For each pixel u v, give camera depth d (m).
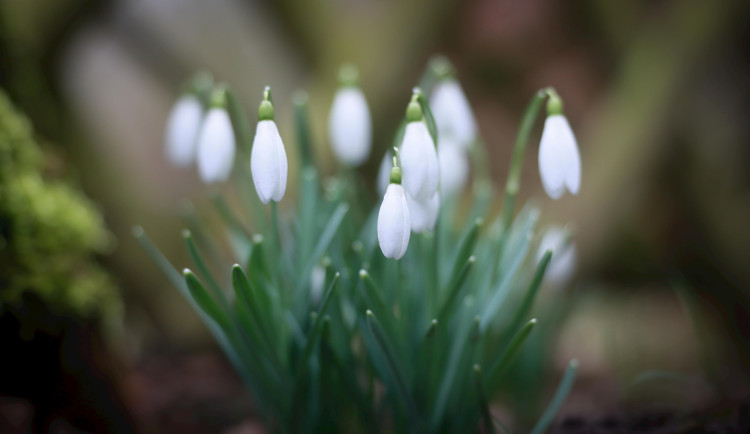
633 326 0.77
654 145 1.00
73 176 0.55
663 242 1.07
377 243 0.47
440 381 0.46
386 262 0.47
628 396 0.60
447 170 0.49
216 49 0.91
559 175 0.44
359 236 0.51
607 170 0.98
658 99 0.99
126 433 0.53
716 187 1.06
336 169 0.89
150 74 0.87
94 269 0.52
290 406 0.46
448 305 0.44
